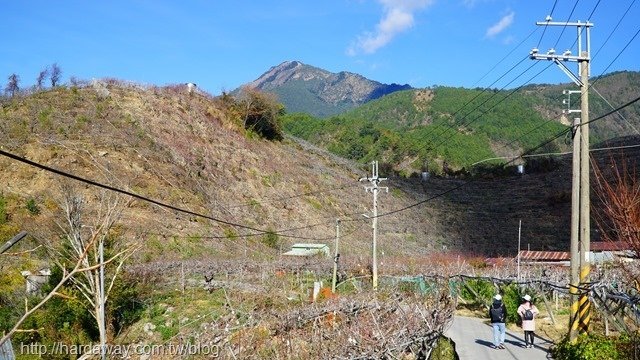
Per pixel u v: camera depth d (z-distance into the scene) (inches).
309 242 2197.3
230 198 2336.4
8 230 1208.8
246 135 3065.9
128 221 1638.8
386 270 1459.2
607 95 6589.6
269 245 2016.5
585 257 600.4
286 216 2425.0
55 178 1711.4
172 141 2464.3
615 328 647.8
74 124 2215.8
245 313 862.5
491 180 3750.0
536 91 7436.0
